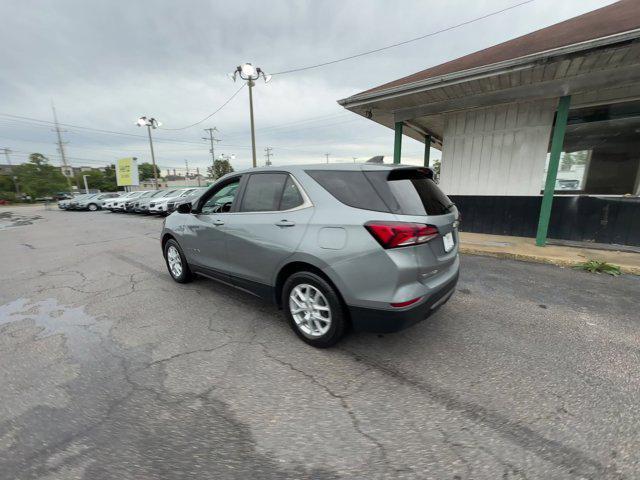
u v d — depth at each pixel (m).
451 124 8.12
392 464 1.68
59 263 6.39
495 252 6.05
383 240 2.32
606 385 2.27
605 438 1.81
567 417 1.97
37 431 1.93
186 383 2.38
